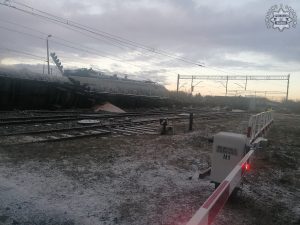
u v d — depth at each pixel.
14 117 16.89
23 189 5.55
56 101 25.92
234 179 4.12
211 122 23.91
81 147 9.84
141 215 4.82
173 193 5.95
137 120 20.41
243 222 4.81
